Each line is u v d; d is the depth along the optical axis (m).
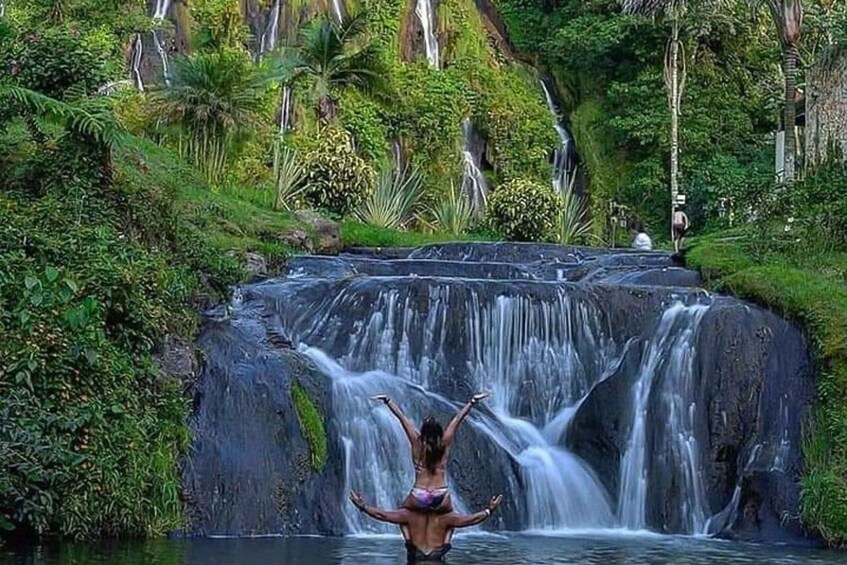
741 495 13.47
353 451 13.16
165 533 11.56
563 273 18.41
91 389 11.31
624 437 14.30
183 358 12.59
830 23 34.84
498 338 15.02
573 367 15.00
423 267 17.97
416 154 34.28
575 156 38.72
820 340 13.87
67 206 14.11
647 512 13.99
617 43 38.03
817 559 11.02
